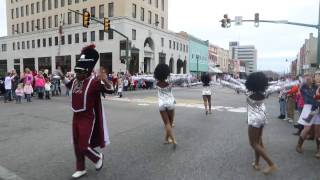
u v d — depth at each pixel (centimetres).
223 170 601
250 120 578
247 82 579
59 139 853
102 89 550
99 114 568
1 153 716
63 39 5381
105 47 4819
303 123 725
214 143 813
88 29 5003
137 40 4866
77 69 545
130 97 2242
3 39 6688
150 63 5344
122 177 561
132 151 730
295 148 773
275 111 1547
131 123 1105
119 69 4678
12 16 6525
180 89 3456
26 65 6181
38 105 1664
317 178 563
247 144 804
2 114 1320
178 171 594
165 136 871
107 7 4831
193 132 958
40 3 5866
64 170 598
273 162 637
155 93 2700
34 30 6038
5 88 1834
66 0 5384
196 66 7550
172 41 6062
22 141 830
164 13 5828
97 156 580
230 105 1750
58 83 2300
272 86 631
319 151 694
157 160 662
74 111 550
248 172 591
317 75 716
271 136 916
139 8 5019
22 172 588
